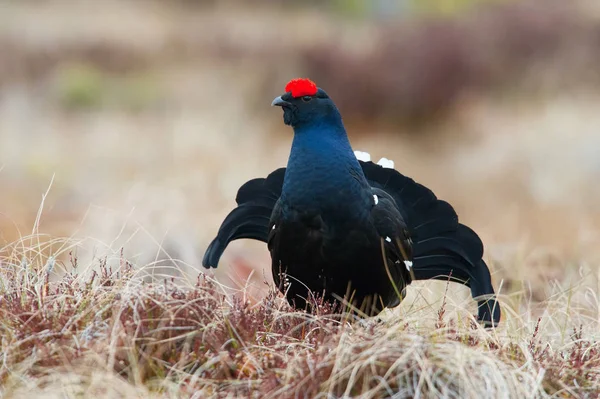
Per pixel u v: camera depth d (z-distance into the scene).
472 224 20.55
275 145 30.52
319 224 9.57
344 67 34.22
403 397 7.81
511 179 24.75
